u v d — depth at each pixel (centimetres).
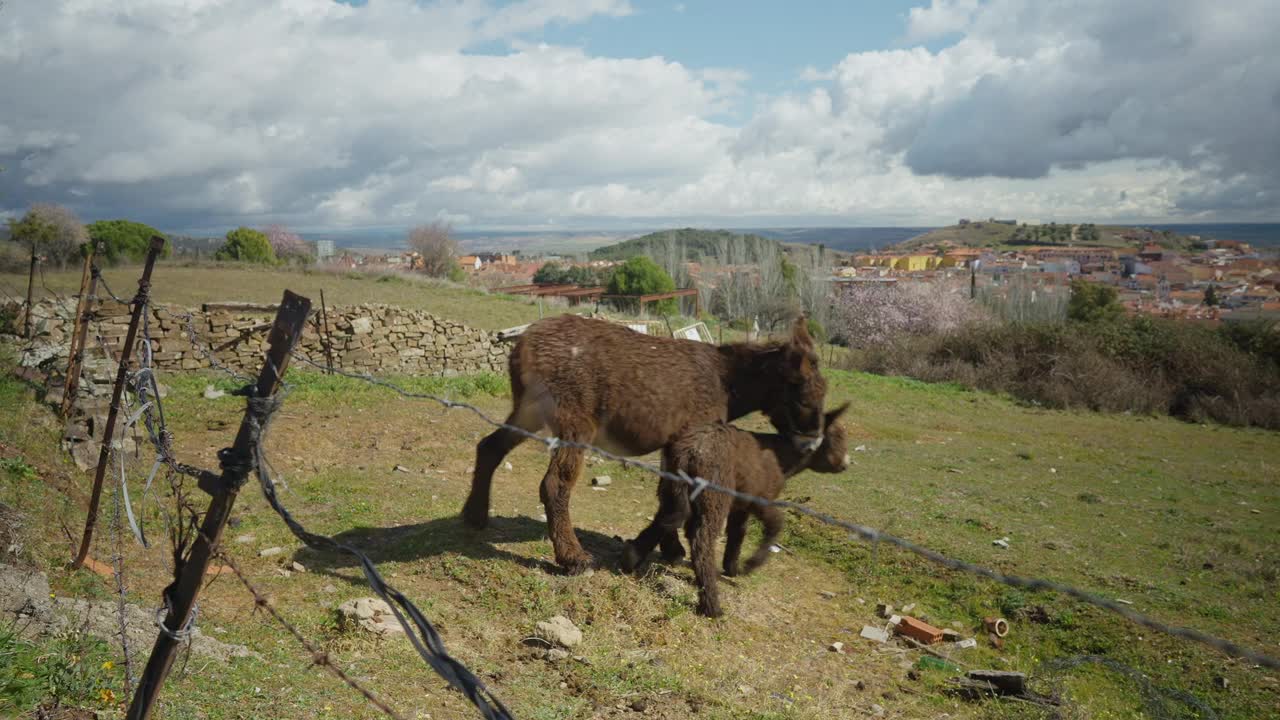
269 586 606
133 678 378
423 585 643
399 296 3011
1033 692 586
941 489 1186
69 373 891
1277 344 2523
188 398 1199
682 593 682
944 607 762
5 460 718
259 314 1769
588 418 670
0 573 481
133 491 770
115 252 3644
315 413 1227
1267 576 864
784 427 714
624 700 496
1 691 348
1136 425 2134
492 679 492
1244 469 1584
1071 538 975
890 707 553
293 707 404
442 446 1120
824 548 884
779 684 566
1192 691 596
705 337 2317
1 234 3172
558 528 682
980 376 2575
